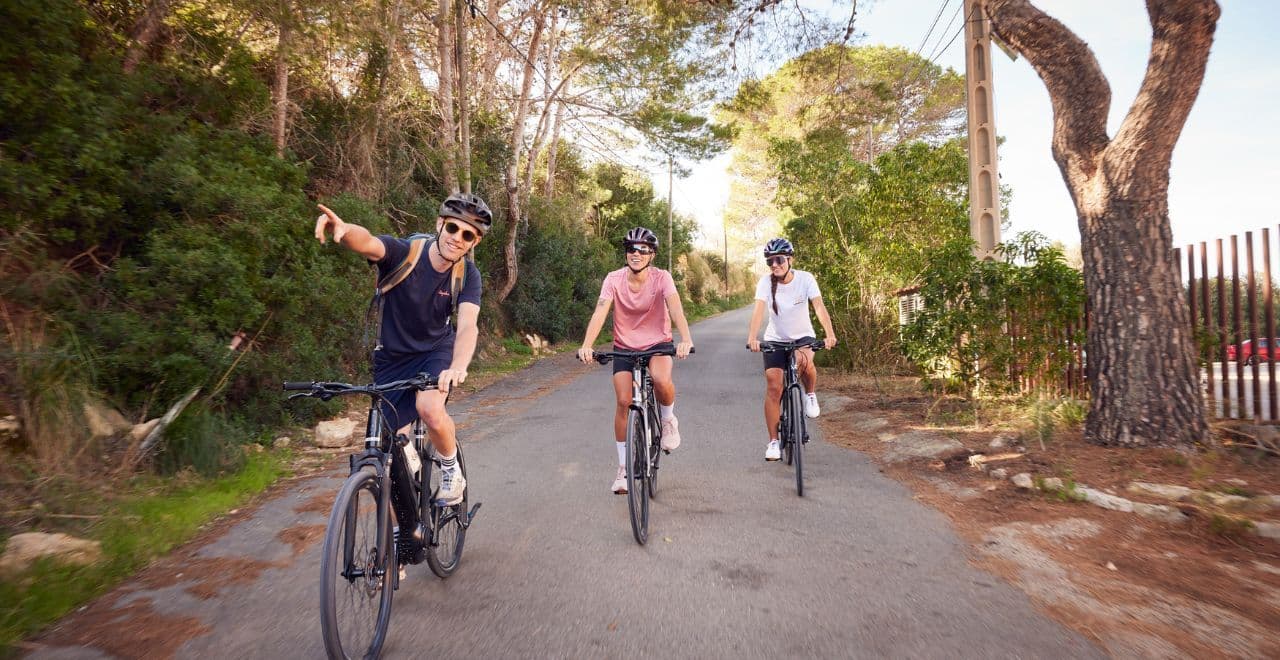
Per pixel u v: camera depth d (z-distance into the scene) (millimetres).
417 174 16281
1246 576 3598
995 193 10117
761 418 8891
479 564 3938
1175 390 5637
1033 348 7664
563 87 20703
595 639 3012
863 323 13148
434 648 2941
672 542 4285
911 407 8875
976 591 3484
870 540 4289
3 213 5758
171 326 6461
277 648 2982
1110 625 3080
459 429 8594
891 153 13414
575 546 4223
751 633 3055
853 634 3033
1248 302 5734
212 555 4184
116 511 4727
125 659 2881
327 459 6938
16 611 3211
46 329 5781
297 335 8008
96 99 6660
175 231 6797
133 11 8461
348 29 10328
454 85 17484
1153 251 5734
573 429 8352
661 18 12875
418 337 3357
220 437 6297
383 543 2938
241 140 8602
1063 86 6148
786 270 5930
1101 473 5211
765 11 11148
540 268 22594
